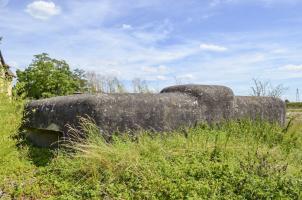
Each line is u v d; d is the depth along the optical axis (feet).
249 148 19.67
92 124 19.54
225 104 24.82
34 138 24.77
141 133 20.48
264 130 23.89
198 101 23.65
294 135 24.88
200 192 14.57
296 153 20.83
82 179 16.63
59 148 21.39
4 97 24.17
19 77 80.53
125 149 17.84
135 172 16.05
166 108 22.08
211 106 24.13
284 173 15.84
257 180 14.80
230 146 19.70
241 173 15.64
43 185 17.12
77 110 20.34
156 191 14.93
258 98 28.35
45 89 80.43
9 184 17.37
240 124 24.82
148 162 16.93
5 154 20.59
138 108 20.97
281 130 24.89
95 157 17.11
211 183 15.23
